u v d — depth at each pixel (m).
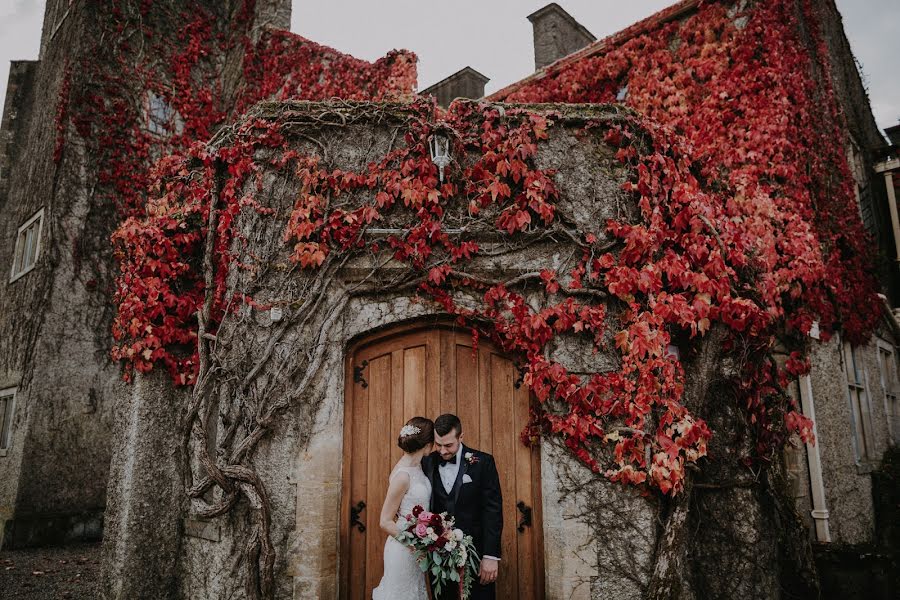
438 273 4.60
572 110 4.94
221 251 5.08
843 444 7.04
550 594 4.27
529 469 4.59
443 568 3.70
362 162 4.88
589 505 4.32
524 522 4.51
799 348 6.48
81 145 9.35
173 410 5.47
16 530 7.93
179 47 10.81
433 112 4.87
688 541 4.77
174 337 5.46
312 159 4.85
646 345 4.41
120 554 5.02
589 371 4.49
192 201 5.57
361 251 4.74
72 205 9.15
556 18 12.06
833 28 9.34
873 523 7.49
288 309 4.66
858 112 9.97
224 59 11.42
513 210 4.67
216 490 4.84
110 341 9.19
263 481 4.45
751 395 5.11
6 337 9.49
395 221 4.77
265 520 4.32
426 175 4.74
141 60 10.24
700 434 4.41
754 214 6.74
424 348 4.79
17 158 11.56
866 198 9.43
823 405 6.80
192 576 4.98
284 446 4.48
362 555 4.50
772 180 7.00
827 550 5.61
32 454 8.24
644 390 4.38
